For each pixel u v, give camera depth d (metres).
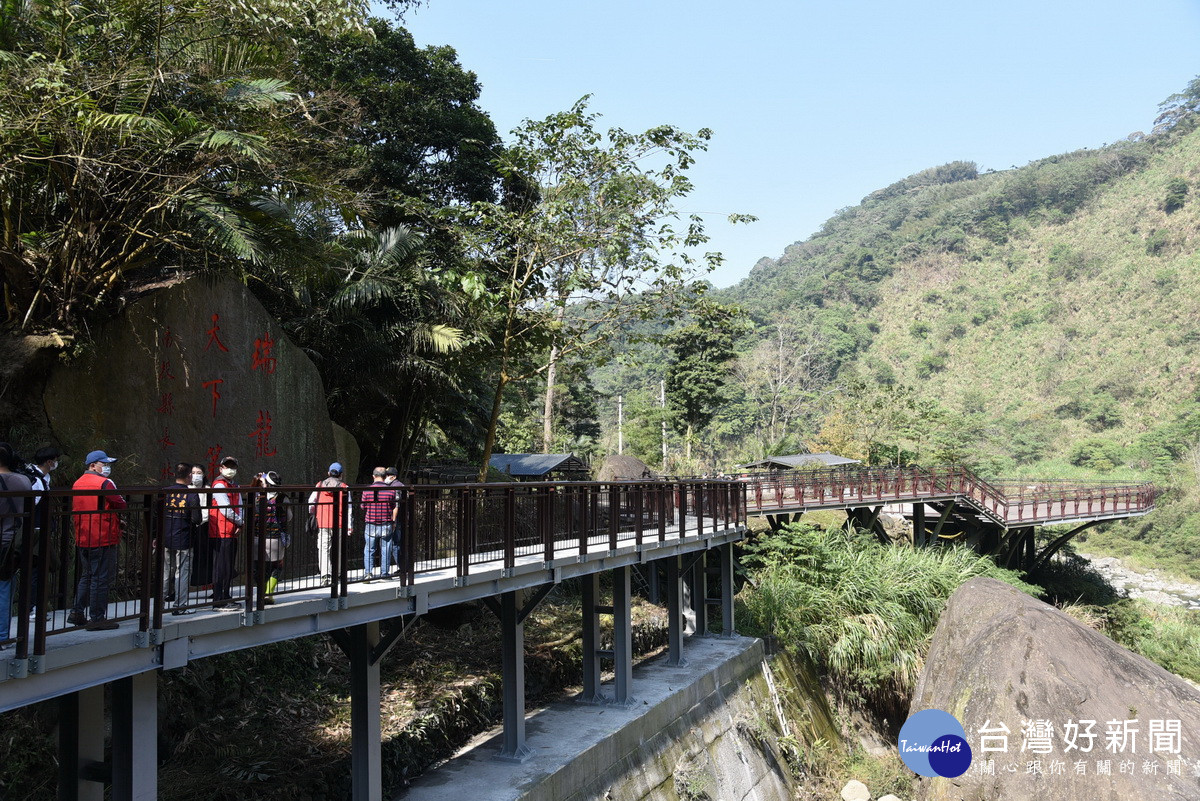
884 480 27.70
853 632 18.56
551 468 25.25
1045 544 35.50
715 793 12.82
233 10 9.92
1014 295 103.56
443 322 15.44
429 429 22.44
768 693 16.55
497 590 9.20
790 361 79.44
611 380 86.25
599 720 11.90
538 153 16.11
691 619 19.00
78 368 9.22
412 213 16.41
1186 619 33.78
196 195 10.05
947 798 11.03
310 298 14.89
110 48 9.50
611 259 15.70
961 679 12.08
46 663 4.77
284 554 7.25
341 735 9.94
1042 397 84.75
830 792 15.47
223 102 10.28
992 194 122.31
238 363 11.30
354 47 18.86
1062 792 9.91
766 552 21.81
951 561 22.00
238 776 8.38
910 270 117.38
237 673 10.17
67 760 6.03
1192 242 94.25
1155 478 57.97
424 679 12.13
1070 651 11.30
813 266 133.12
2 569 5.12
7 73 8.32
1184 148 111.06
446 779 9.65
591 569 11.12
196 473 6.88
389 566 8.52
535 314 16.23
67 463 8.84
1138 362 82.12
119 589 7.52
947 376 94.56
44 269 9.50
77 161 8.91
